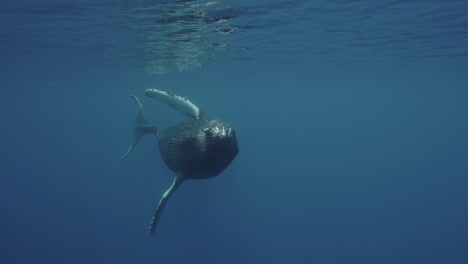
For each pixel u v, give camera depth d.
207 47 20.33
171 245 40.72
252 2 11.34
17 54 22.80
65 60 25.62
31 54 22.83
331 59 26.14
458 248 45.81
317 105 97.06
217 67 30.61
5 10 12.48
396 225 51.28
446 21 14.27
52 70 32.12
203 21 13.92
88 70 32.34
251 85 50.69
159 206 7.11
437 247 45.91
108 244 41.06
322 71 34.81
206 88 54.38
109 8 12.06
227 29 15.55
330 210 54.12
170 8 11.95
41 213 49.56
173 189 7.39
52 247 40.94
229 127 6.67
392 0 11.36
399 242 46.62
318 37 17.77
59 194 57.22
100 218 47.00
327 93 64.12
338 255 42.34
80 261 38.34
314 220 50.41
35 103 76.94
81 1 11.28
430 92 60.19
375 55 24.11
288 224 48.50
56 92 57.03
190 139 6.91
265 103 90.25
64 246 41.09
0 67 29.27
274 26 15.06
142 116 12.38
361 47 20.91
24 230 44.84
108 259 38.41
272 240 44.12
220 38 17.67
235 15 13.01
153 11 12.34
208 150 6.51
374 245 45.38
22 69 30.92
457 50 21.86
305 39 18.31
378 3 11.70
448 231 50.38
